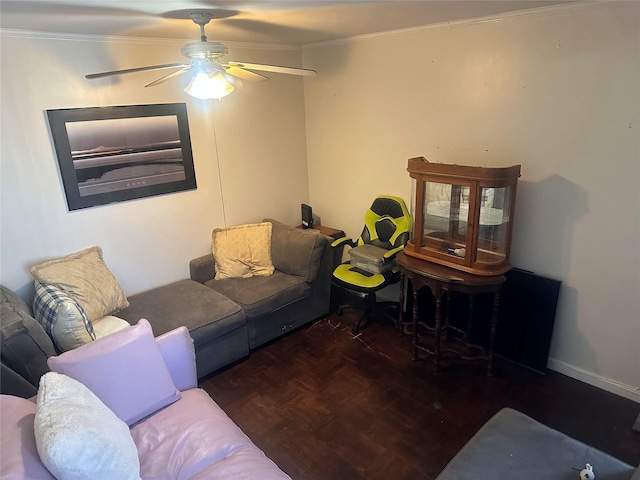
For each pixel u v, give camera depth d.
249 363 3.09
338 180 4.01
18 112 2.62
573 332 2.75
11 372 1.96
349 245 3.71
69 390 1.55
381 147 3.55
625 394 2.62
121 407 1.84
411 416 2.53
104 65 2.89
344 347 3.25
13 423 1.49
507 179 2.50
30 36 2.58
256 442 2.38
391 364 3.02
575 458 1.70
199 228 3.60
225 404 2.69
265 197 3.99
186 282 3.44
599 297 2.60
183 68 2.41
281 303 3.24
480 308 3.05
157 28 2.62
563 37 2.39
